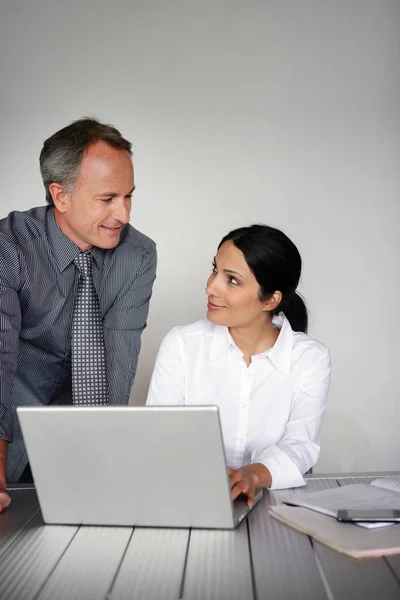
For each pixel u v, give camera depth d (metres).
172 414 1.26
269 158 3.69
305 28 3.65
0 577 1.13
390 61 3.65
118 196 1.96
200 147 3.69
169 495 1.32
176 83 3.68
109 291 2.19
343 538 1.22
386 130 3.68
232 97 3.67
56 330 2.19
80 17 3.66
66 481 1.35
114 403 2.26
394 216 3.70
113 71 3.68
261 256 1.82
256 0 3.65
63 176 1.95
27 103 3.70
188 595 1.05
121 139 1.99
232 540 1.27
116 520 1.36
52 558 1.21
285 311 2.06
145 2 3.66
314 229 3.70
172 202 3.71
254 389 1.99
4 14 3.67
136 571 1.15
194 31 3.66
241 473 1.46
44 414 1.31
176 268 3.72
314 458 1.79
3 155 3.71
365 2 3.64
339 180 3.69
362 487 1.53
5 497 1.48
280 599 1.03
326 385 1.99
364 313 3.73
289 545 1.24
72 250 2.10
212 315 1.89
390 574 1.11
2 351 1.88
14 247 2.05
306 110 3.67
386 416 3.74
